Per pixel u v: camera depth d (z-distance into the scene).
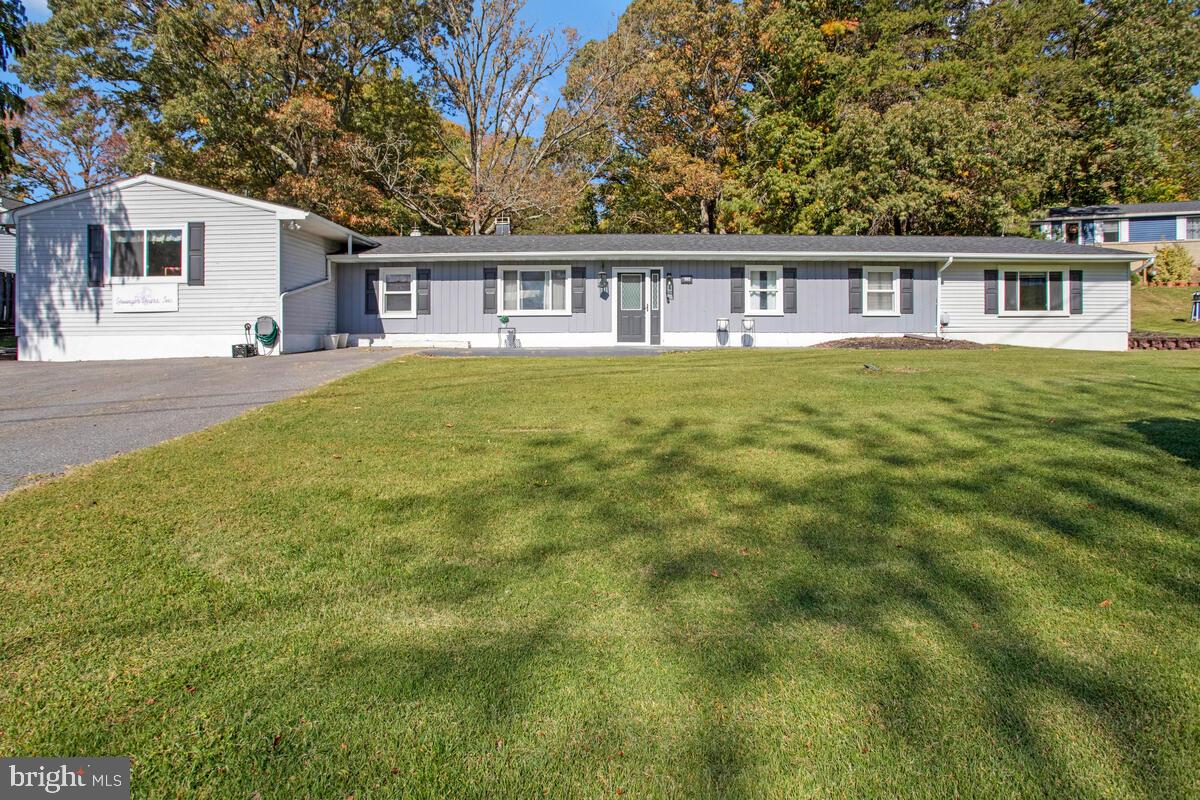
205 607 2.58
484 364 10.53
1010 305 16.52
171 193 13.21
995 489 3.95
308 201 21.28
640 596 2.69
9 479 4.07
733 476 4.30
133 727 1.89
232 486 4.02
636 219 28.92
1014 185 21.84
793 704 1.99
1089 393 7.06
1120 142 27.47
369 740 1.84
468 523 3.49
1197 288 27.30
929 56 27.89
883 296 16.22
